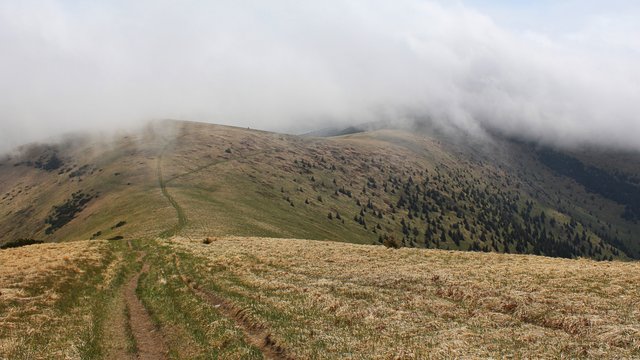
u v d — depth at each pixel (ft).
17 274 123.75
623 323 76.54
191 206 446.19
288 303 96.37
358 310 89.51
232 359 69.97
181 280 131.75
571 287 100.42
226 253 174.50
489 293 98.02
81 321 91.66
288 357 69.62
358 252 170.30
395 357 65.51
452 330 76.69
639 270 117.60
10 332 81.41
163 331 88.07
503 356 64.39
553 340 70.95
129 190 647.15
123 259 177.78
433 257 154.40
